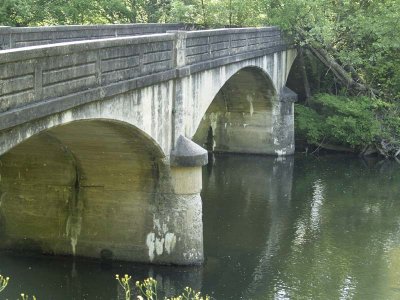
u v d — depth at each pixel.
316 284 20.77
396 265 22.59
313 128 42.25
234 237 25.14
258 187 33.56
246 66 31.80
